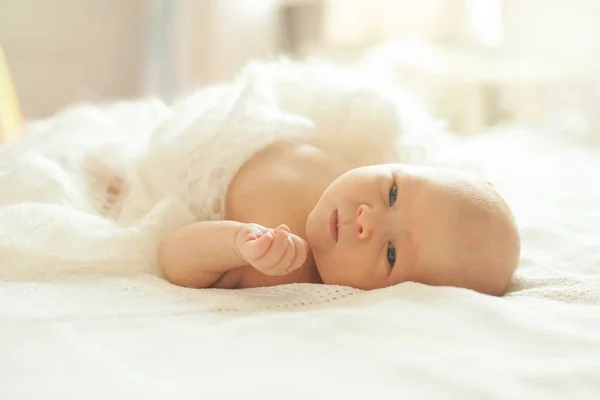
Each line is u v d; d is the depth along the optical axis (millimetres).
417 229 924
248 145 1152
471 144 2379
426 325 739
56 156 1222
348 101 1300
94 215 1117
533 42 3148
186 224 1104
